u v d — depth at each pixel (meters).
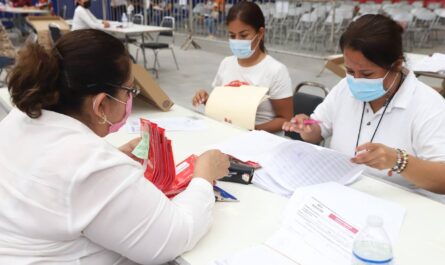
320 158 1.29
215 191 1.16
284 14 7.10
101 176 0.79
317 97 2.12
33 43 0.86
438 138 1.29
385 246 0.82
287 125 1.59
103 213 0.79
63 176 0.77
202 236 0.98
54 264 0.83
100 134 0.95
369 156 1.16
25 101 0.82
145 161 1.17
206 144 1.57
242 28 1.96
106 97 0.89
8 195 0.81
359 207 1.07
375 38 1.23
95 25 6.23
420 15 6.25
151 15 9.17
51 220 0.78
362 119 1.47
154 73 5.97
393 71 1.31
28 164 0.81
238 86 1.99
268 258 0.91
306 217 1.03
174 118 1.91
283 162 1.32
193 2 8.51
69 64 0.82
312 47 6.85
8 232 0.82
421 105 1.34
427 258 0.91
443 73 2.65
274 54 6.69
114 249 0.84
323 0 6.39
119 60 0.88
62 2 11.30
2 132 0.88
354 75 1.32
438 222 1.05
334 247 0.93
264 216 1.08
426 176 1.16
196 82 5.53
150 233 0.83
